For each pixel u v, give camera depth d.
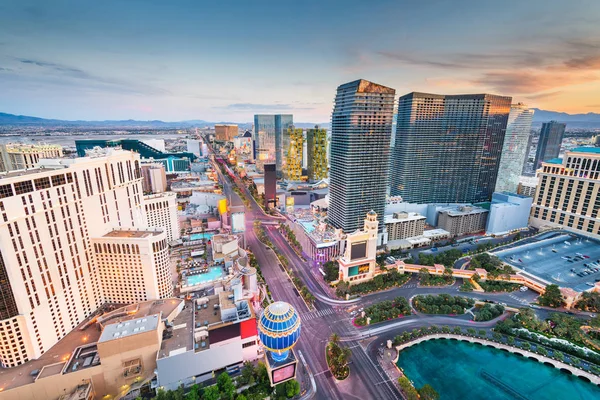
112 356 145.00
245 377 152.50
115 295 198.62
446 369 165.12
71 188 172.12
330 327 194.25
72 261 173.25
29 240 147.12
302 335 187.50
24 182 144.25
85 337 167.25
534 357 170.12
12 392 134.38
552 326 190.62
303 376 159.12
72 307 173.12
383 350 174.88
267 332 142.25
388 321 198.62
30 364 148.12
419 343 181.62
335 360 161.88
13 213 139.50
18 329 145.12
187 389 151.25
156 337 150.12
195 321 167.50
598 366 158.88
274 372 148.62
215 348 154.88
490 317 198.25
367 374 159.88
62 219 166.12
